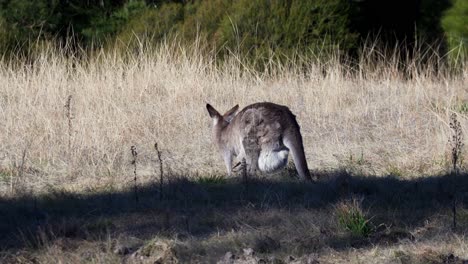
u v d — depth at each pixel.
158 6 82.56
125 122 43.84
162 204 30.00
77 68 54.97
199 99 51.00
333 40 66.25
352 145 41.06
